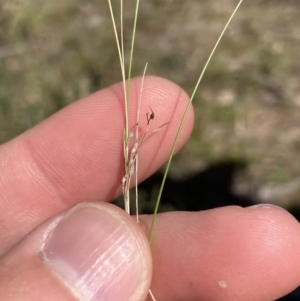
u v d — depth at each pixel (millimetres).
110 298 51
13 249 53
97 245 52
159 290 69
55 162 73
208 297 67
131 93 71
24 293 49
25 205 74
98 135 72
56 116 74
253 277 65
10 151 74
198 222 68
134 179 74
